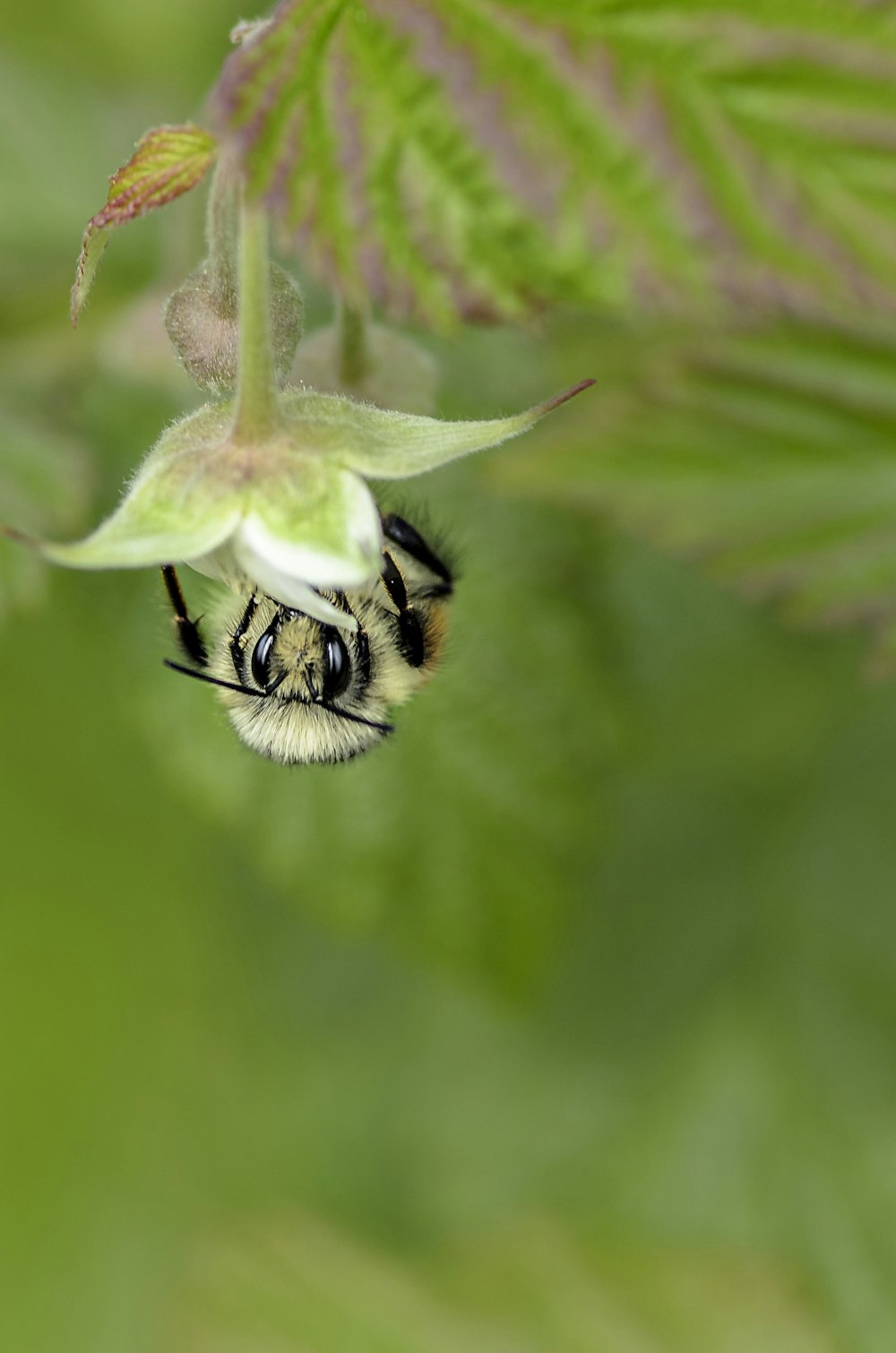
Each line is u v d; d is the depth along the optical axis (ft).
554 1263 0.84
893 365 0.75
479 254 0.69
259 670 0.69
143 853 0.89
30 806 0.90
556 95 0.69
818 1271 0.83
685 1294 0.83
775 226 0.69
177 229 0.73
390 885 0.76
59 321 0.77
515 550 0.76
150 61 0.85
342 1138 0.86
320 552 0.64
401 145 0.69
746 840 0.84
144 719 0.76
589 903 0.84
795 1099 0.84
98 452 0.76
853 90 0.69
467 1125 0.85
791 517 0.75
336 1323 0.84
